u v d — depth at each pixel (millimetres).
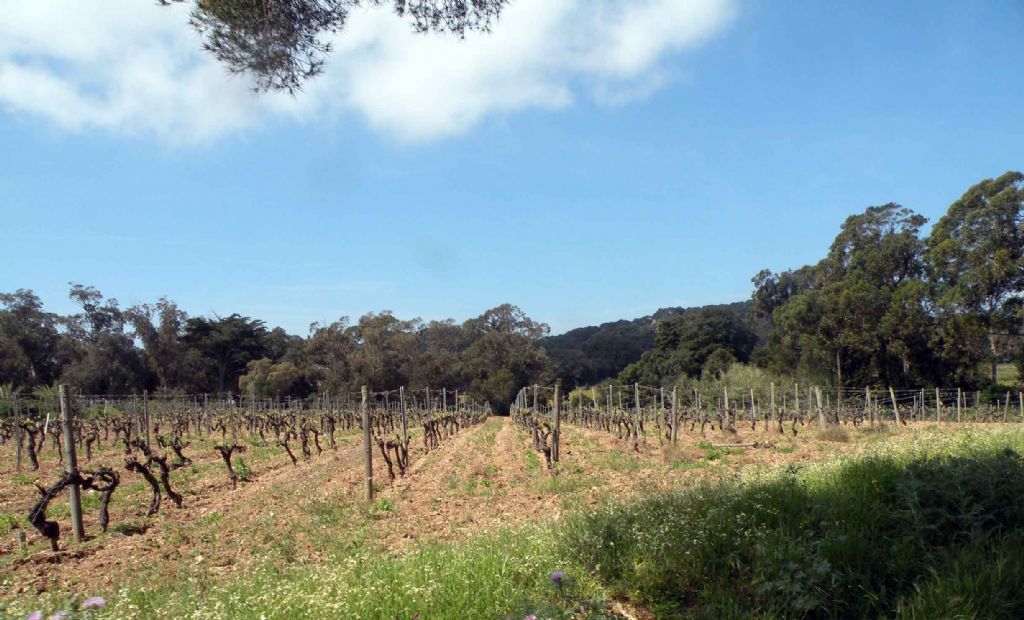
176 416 38969
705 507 7047
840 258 58125
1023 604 4609
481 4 7328
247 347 70375
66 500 14648
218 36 6633
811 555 5504
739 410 42969
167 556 9430
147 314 61844
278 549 9297
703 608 5191
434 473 18234
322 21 6992
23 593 7383
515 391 80688
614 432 33812
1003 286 42812
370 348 73688
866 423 35500
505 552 6559
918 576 5191
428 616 5074
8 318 54844
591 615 4793
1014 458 7008
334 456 24188
